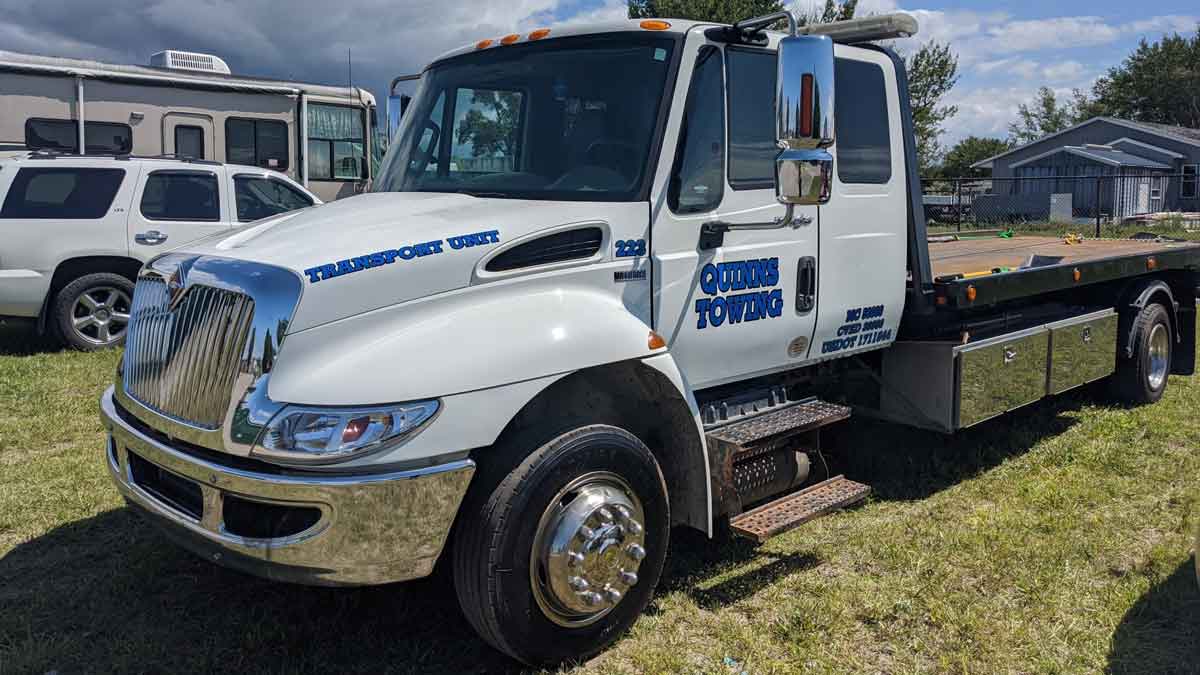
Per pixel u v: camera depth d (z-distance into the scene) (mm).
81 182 9969
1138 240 9086
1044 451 6340
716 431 4262
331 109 15047
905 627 3979
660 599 4203
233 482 3176
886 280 5109
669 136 3955
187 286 3508
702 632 3930
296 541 3146
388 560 3189
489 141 4391
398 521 3178
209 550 3361
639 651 3734
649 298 3949
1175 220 28062
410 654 3723
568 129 4160
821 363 5246
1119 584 4355
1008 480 5801
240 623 3969
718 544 4793
